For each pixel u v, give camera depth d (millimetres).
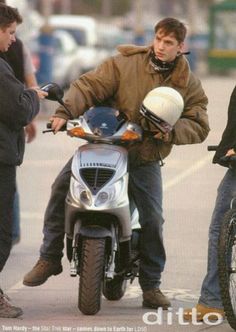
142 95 19094
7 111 18031
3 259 18562
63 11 170500
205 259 24719
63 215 19219
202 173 40031
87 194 18344
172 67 19188
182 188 36156
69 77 81938
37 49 71000
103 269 18516
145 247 19453
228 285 17406
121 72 19125
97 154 18672
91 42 96562
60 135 53375
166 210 31594
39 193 34719
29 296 20688
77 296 20703
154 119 18344
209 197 34312
